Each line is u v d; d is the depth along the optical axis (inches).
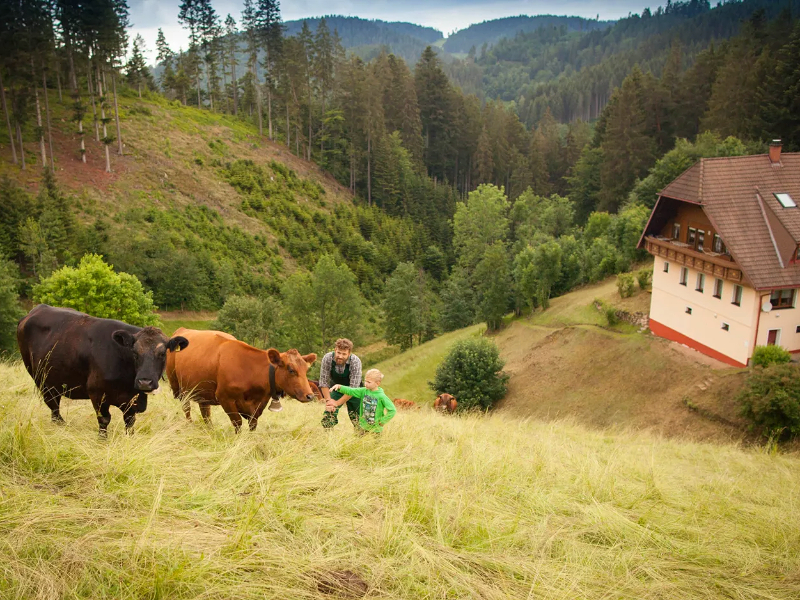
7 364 528.4
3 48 2583.7
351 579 185.0
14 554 162.4
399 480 261.9
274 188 3385.8
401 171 4121.6
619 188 3336.6
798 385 925.8
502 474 302.0
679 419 1116.5
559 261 1940.2
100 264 1637.6
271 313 2064.5
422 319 2500.0
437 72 4680.1
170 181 2994.6
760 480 442.6
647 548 240.8
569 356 1499.8
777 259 1109.1
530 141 4997.5
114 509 197.9
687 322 1312.7
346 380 352.8
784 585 224.5
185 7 4335.6
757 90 2859.3
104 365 278.2
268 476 234.5
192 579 166.2
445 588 183.8
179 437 277.6
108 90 3550.7
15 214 2240.4
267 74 4148.6
